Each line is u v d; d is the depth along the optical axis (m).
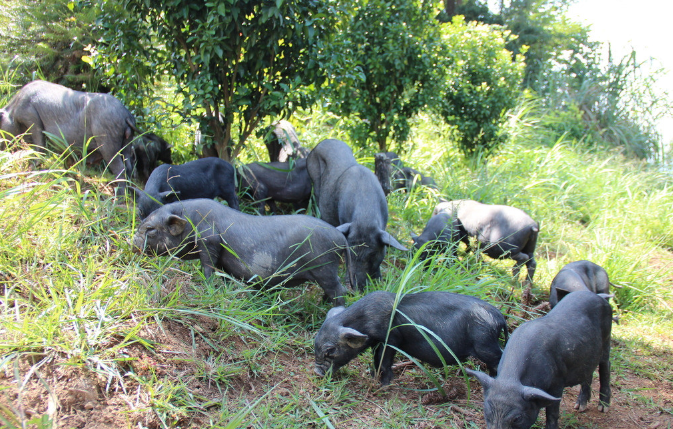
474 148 12.12
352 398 4.23
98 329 3.84
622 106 17.84
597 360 4.14
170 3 6.39
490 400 3.41
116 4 6.93
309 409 3.95
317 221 5.17
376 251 5.84
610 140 17.08
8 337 3.63
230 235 4.98
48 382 3.43
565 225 9.30
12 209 4.74
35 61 8.11
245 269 5.02
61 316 3.91
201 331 4.41
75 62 8.27
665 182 12.64
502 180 10.33
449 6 23.53
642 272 7.26
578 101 17.88
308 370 4.45
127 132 6.39
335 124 10.48
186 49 6.96
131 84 7.41
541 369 3.66
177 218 4.76
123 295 4.21
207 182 6.45
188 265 5.41
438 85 10.41
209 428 3.54
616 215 9.97
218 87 7.11
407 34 9.54
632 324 6.40
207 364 4.09
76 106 6.17
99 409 3.42
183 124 7.83
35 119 6.15
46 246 4.68
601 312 4.26
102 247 5.00
